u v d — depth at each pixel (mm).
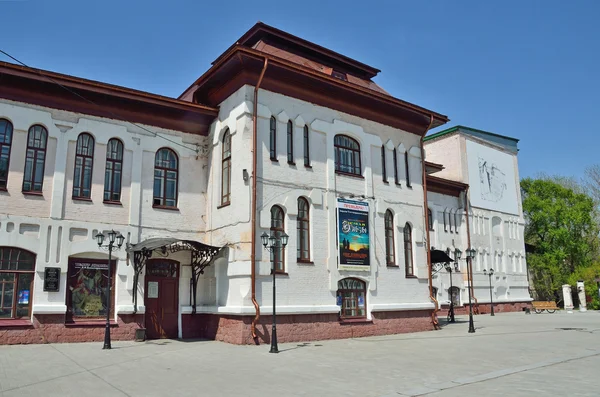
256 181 19188
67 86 18484
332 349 16953
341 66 25531
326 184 21625
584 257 50219
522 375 12125
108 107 19719
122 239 17672
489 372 12547
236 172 19641
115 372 12336
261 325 18297
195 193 21406
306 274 20109
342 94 22688
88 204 18781
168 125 21156
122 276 18984
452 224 37719
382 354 15797
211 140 21812
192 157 21625
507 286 41188
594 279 47406
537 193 51562
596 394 9797
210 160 21688
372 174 23594
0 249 17156
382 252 23141
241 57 19109
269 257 18984
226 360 14414
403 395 9938
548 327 26000
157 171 20719
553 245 49719
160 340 19000
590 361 14398
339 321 20672
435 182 36406
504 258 41500
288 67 20203
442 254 28406
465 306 37281
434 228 35844
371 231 22859
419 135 26578
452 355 15594
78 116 19109
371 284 22266
